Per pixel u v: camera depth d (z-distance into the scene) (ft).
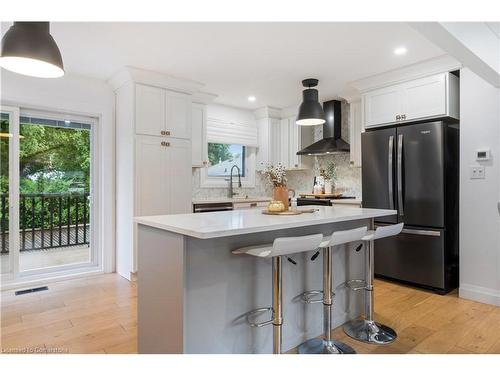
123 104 12.34
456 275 11.22
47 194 12.23
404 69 11.34
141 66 11.27
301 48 9.78
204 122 14.90
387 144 11.74
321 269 8.27
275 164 17.33
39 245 12.10
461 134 10.36
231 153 17.80
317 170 17.43
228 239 6.29
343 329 8.32
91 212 13.08
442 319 8.73
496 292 9.67
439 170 10.48
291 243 5.61
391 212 8.62
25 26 5.54
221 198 16.25
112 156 13.00
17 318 8.67
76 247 12.89
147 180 12.03
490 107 9.76
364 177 12.48
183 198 13.02
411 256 11.22
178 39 9.17
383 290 11.02
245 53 10.16
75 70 11.66
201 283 5.86
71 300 10.00
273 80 12.74
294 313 7.63
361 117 13.35
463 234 10.31
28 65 6.06
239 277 6.48
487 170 9.82
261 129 17.69
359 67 11.32
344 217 7.23
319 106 12.01
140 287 6.64
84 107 12.32
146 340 6.45
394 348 7.22
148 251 6.43
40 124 12.00
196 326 5.79
